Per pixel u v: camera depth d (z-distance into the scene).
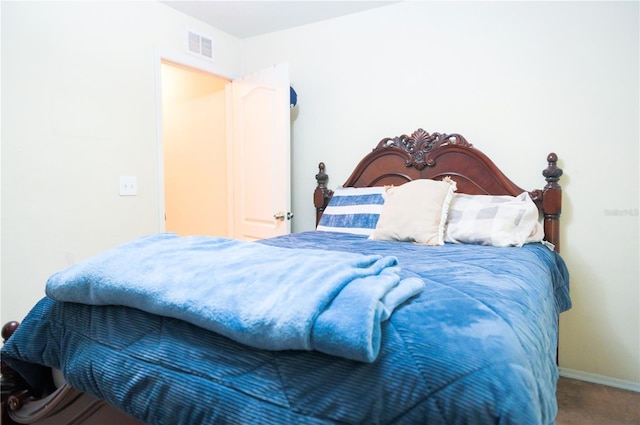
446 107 2.41
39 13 1.89
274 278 0.79
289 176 2.76
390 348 0.65
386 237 2.02
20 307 1.86
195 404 0.73
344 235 2.26
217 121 3.28
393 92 2.58
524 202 1.97
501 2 2.22
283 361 0.69
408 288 0.82
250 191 3.03
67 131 2.02
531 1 2.14
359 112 2.72
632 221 1.95
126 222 2.31
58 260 1.99
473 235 1.91
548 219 2.05
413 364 0.62
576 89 2.05
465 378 0.58
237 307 0.72
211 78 3.25
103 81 2.17
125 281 0.88
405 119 2.55
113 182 2.23
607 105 1.98
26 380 1.16
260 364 0.71
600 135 2.00
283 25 2.87
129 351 0.86
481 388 0.57
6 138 1.79
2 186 1.78
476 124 2.32
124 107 2.28
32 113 1.87
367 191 2.46
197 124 3.43
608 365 2.05
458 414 0.57
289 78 2.83
